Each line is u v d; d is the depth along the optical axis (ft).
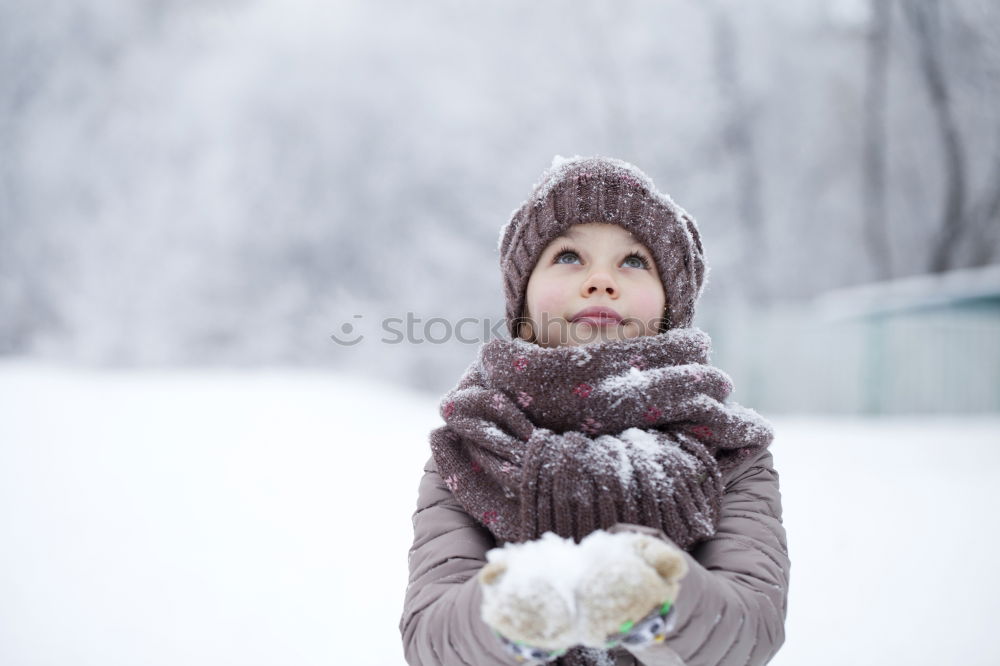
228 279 71.36
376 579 10.85
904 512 13.96
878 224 68.59
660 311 4.48
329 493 15.99
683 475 3.67
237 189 73.15
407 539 12.76
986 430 25.32
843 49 71.72
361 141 72.08
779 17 71.87
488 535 3.95
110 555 12.14
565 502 3.56
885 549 11.61
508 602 2.62
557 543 2.80
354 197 71.31
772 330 38.75
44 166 78.84
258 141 74.08
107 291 72.79
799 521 13.38
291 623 9.32
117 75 81.71
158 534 13.26
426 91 72.43
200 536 13.10
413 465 18.99
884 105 70.08
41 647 8.70
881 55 69.87
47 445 21.47
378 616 9.50
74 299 74.13
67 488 16.57
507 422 3.94
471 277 63.87
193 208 74.08
